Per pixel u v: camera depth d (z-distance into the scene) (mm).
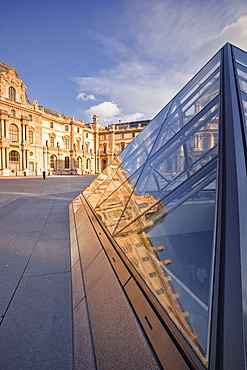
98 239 3734
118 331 1745
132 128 74750
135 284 2039
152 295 1754
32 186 21750
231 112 2396
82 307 2387
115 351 1609
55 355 1891
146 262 2082
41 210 8828
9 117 49031
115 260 2701
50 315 2426
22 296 2797
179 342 1278
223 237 1390
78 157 71438
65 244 4809
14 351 1932
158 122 6145
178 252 1756
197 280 1428
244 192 1557
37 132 56562
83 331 2051
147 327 1571
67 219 7230
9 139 49250
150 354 1388
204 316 1216
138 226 2742
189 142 3133
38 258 4031
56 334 2139
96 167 79125
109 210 4492
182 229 1853
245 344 960
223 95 2881
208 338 1100
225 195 1621
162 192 3193
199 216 1767
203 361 1071
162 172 3561
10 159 50312
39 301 2688
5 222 6789
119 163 6836
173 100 6133
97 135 78562
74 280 3115
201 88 4422
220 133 2256
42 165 58656
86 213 5871
